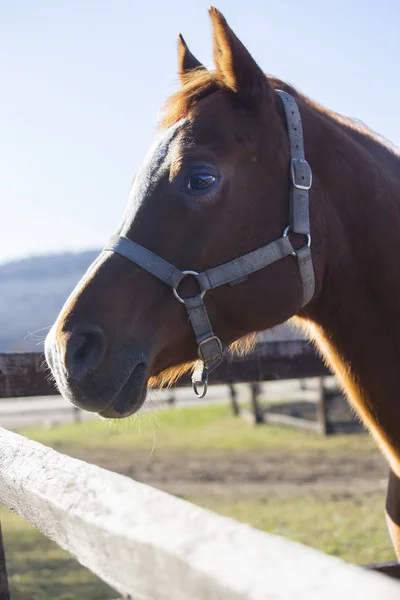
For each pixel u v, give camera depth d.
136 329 2.01
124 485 1.08
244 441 12.83
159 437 13.94
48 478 1.31
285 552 0.76
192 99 2.20
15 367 3.28
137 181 2.16
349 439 12.38
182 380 3.33
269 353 3.72
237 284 2.11
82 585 5.21
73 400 1.91
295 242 2.16
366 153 2.35
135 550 0.92
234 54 2.13
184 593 0.82
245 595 0.70
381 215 2.24
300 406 15.72
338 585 0.67
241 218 2.11
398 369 2.22
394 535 2.59
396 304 2.21
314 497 7.88
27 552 6.17
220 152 2.10
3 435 1.86
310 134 2.26
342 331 2.31
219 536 0.83
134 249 2.06
